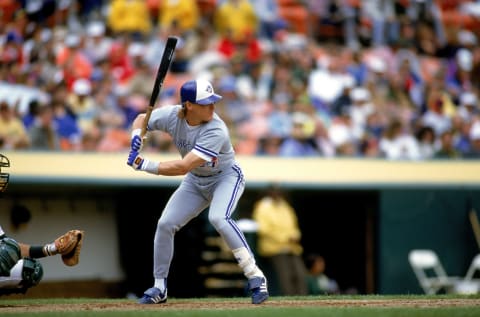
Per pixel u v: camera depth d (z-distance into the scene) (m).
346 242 56.22
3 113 48.75
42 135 49.78
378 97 63.00
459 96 67.06
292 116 56.62
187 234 51.69
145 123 25.38
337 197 56.50
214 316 22.22
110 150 51.44
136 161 25.02
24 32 57.59
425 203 53.56
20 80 53.12
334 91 60.84
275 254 48.56
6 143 48.41
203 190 26.41
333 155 56.03
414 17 71.88
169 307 25.66
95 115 53.03
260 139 54.50
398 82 65.06
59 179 46.81
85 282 51.91
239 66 60.28
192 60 60.00
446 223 53.88
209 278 51.34
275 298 29.19
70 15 61.03
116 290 52.94
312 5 69.94
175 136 25.86
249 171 50.66
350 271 55.94
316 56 63.62
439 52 71.19
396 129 58.47
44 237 50.59
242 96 57.66
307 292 49.16
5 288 24.94
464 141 61.94
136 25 60.59
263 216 48.53
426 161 54.00
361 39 69.94
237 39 62.38
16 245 24.38
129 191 52.66
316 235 57.41
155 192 51.84
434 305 26.03
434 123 62.00
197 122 25.27
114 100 54.12
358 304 26.58
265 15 67.06
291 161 51.53
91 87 54.34
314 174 51.59
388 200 53.03
